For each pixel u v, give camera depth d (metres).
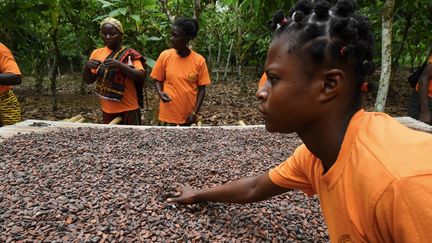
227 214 1.77
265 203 1.92
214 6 8.06
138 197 1.86
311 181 1.17
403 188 0.67
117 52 3.72
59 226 1.59
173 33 3.75
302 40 0.78
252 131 3.30
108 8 5.98
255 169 2.35
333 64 0.78
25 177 2.09
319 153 0.90
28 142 2.74
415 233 0.66
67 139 2.87
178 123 3.96
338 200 0.85
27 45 6.50
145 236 1.56
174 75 3.85
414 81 3.89
